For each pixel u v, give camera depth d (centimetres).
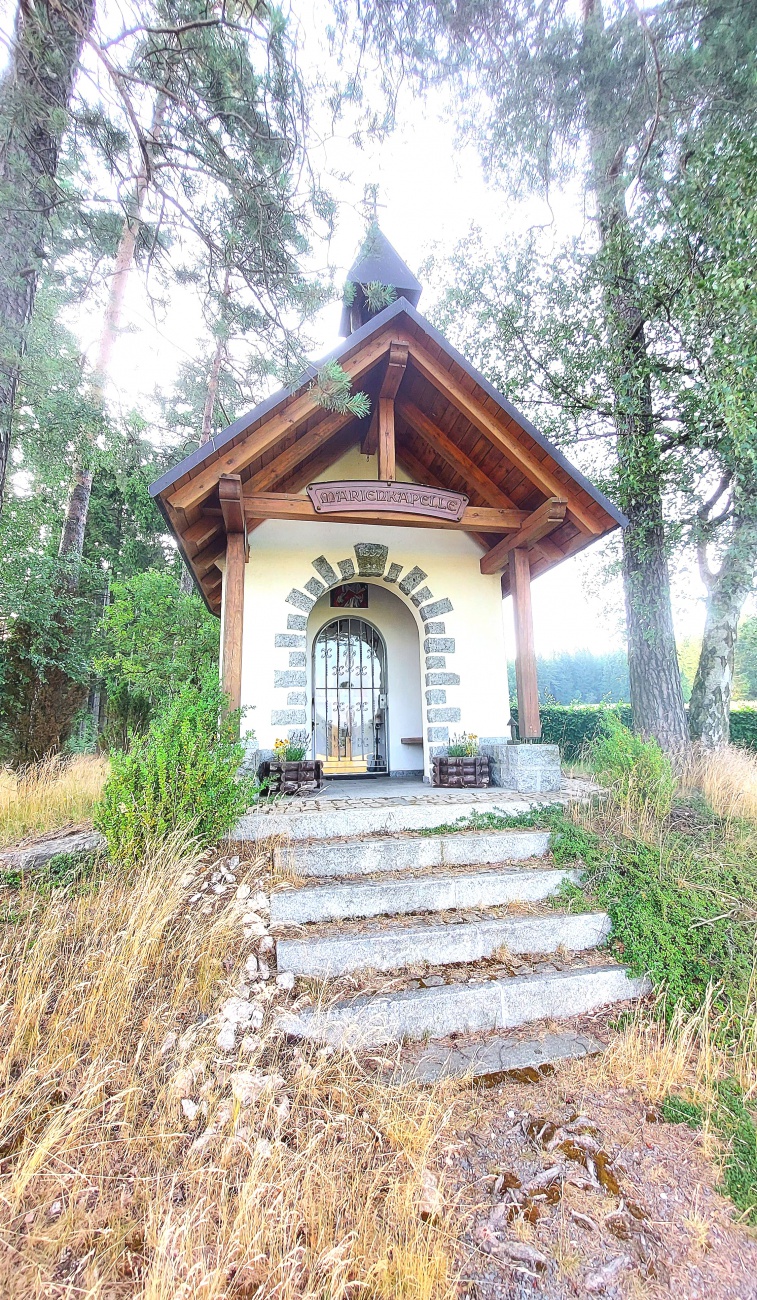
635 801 493
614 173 697
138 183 387
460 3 397
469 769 669
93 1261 178
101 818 381
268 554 707
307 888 378
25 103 343
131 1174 208
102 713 1645
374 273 828
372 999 297
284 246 387
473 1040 298
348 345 568
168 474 507
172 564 1919
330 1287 170
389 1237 189
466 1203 209
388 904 378
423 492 620
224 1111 230
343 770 874
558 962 349
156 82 353
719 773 596
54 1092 233
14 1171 199
